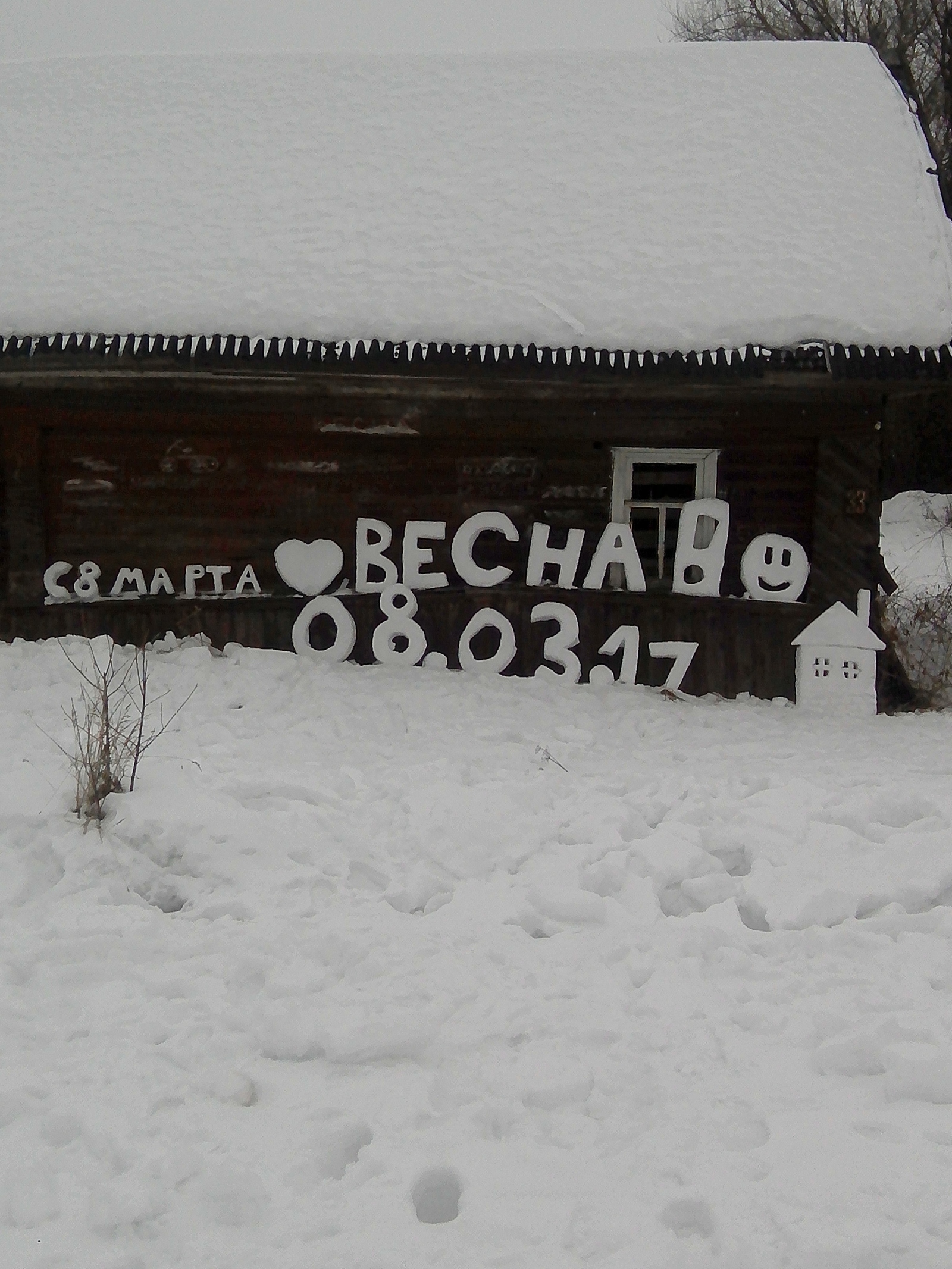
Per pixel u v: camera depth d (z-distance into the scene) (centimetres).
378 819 568
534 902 487
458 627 905
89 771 542
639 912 478
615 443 913
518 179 957
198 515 929
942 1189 304
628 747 738
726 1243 288
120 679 801
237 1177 311
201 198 955
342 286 862
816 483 892
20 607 913
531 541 908
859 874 500
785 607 880
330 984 419
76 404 890
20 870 499
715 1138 330
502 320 833
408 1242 292
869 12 2611
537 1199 306
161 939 452
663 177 948
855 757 710
